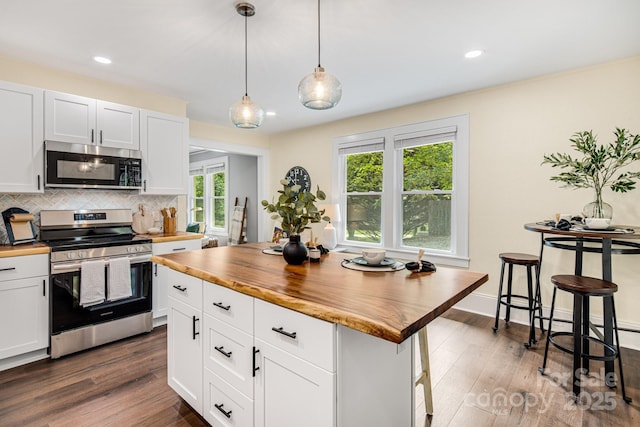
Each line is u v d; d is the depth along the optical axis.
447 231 3.72
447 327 3.10
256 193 6.27
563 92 2.91
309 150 5.03
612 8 1.94
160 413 1.85
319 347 1.12
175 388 1.94
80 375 2.24
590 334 2.86
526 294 3.18
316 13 2.01
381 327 0.91
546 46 2.43
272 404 1.31
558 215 2.51
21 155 2.55
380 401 1.34
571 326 2.94
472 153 3.44
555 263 3.00
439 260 3.70
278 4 1.92
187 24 2.14
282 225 1.83
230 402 1.53
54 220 2.84
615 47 2.45
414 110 3.87
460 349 2.64
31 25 2.15
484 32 2.24
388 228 4.12
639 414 1.83
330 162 4.75
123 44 2.42
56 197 2.97
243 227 6.41
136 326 2.91
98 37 2.31
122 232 3.24
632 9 1.95
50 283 2.46
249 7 1.94
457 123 3.53
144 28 2.19
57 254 2.46
